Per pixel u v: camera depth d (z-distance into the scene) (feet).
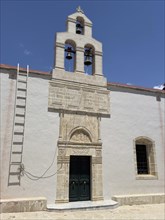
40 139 33.47
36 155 32.60
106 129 38.58
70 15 41.93
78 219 26.05
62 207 29.76
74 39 40.68
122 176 37.42
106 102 39.99
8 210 27.96
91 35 42.91
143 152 42.32
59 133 34.88
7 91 33.53
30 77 35.60
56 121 35.27
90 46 42.55
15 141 31.91
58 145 34.24
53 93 36.27
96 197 34.42
